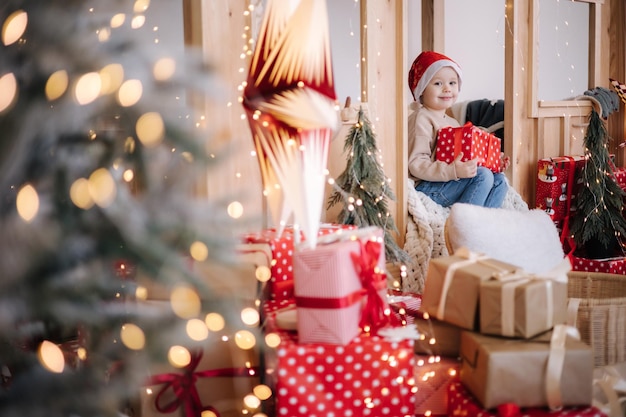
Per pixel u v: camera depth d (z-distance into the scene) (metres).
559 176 2.93
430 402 1.57
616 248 3.00
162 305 1.25
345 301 1.39
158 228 0.93
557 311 1.52
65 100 0.92
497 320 1.44
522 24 2.94
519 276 1.52
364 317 1.48
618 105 3.31
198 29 2.04
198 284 0.96
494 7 4.02
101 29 1.05
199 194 2.04
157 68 0.97
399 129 2.52
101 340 1.04
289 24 1.50
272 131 1.54
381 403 1.41
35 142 0.93
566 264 1.59
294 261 1.40
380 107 2.47
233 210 1.32
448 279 1.56
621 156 3.44
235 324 1.01
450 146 2.62
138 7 1.18
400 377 1.42
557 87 4.39
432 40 3.55
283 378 1.38
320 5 1.50
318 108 1.50
